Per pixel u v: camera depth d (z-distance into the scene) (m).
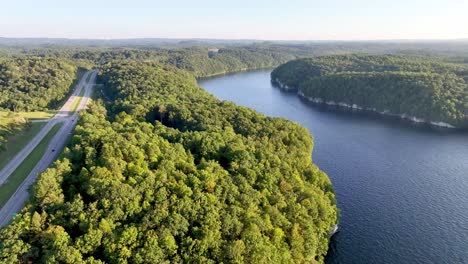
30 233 61.12
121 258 60.69
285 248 79.25
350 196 124.50
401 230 104.81
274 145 125.62
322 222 93.12
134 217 67.88
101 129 104.19
